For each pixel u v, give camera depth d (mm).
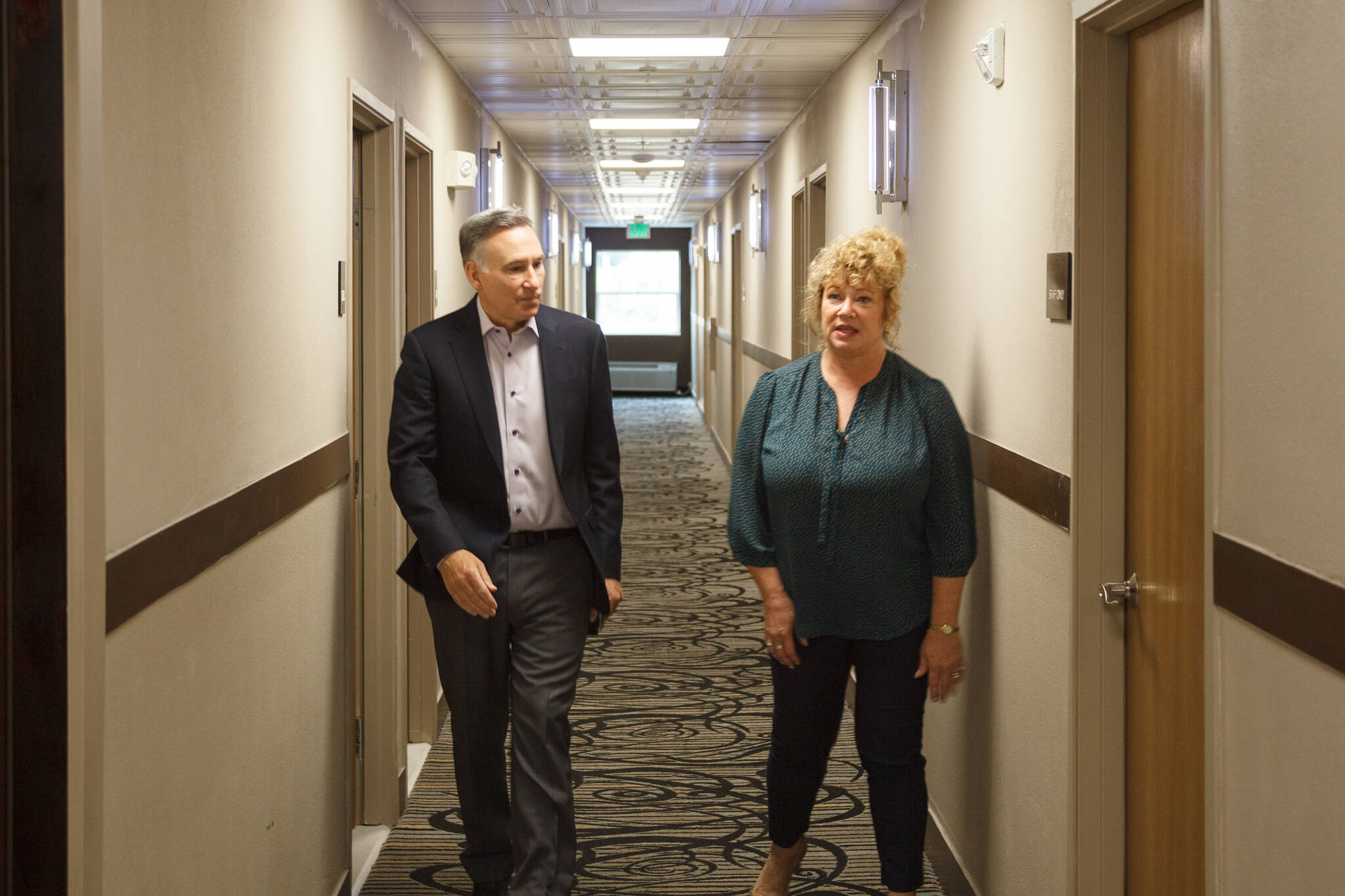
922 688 2914
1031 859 2830
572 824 3141
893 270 2836
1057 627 2633
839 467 2811
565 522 3150
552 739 3086
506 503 3076
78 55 1548
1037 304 2740
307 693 2938
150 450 1887
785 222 8297
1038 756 2775
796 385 2941
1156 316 2307
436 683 4855
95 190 1605
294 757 2816
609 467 3223
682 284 21812
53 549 1568
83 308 1570
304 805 2908
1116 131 2445
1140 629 2422
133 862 1835
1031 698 2822
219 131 2266
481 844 3264
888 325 2914
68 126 1549
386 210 4082
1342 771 1420
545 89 6633
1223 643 1746
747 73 6258
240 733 2379
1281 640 1562
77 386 1565
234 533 2299
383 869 3592
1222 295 1744
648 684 5461
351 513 3441
